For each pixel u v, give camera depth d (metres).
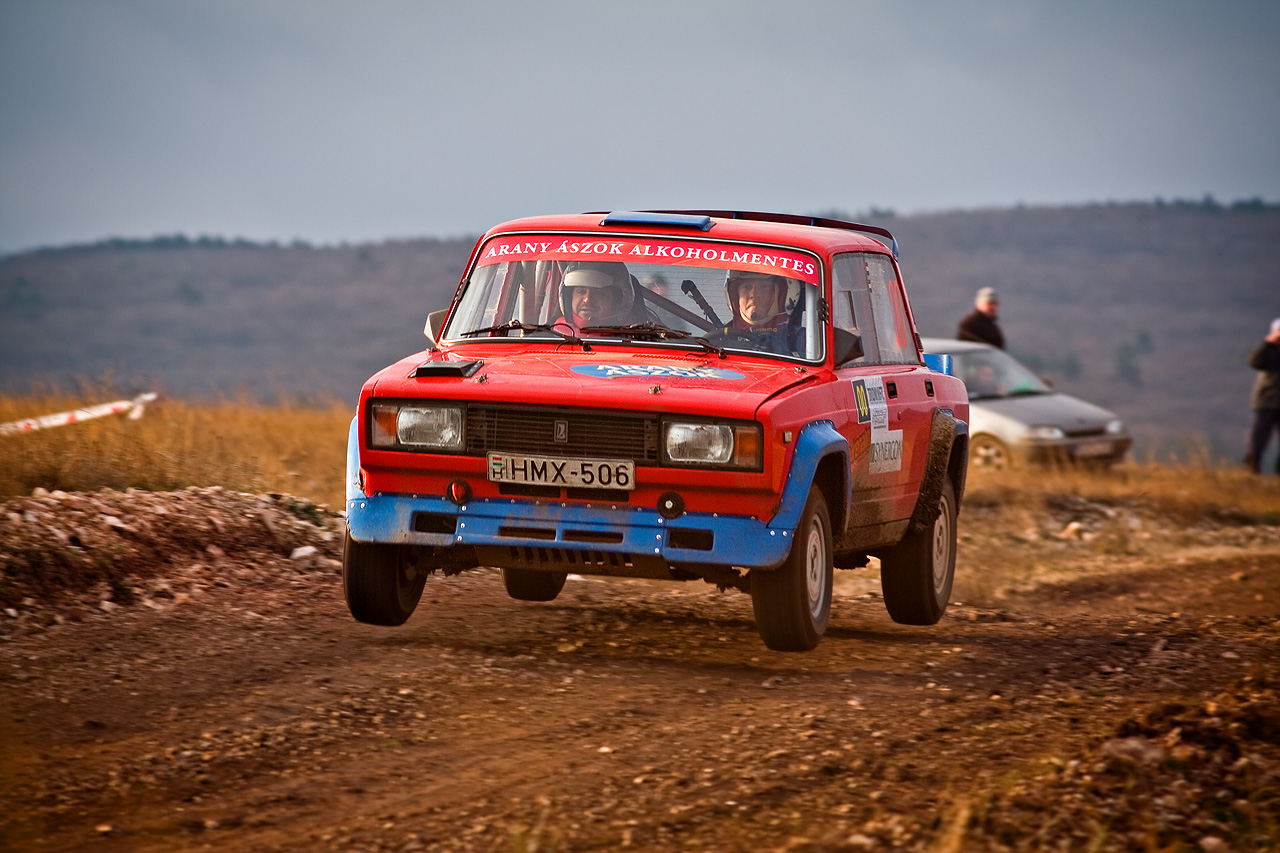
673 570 25.23
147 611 27.31
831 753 19.88
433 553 26.58
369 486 25.39
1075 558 46.44
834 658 26.86
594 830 16.83
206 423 57.19
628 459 23.97
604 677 24.30
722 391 24.30
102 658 23.88
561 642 27.23
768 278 27.27
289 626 27.00
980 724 21.75
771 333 26.95
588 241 28.19
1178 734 20.14
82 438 41.19
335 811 17.39
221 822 16.92
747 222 28.53
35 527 28.66
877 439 28.16
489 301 28.27
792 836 16.69
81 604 27.02
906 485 30.14
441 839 16.52
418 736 20.44
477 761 19.39
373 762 19.22
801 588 25.23
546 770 19.05
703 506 24.11
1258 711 20.91
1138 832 16.97
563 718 21.56
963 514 54.25
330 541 34.25
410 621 28.33
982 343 73.69
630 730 21.00
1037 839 16.64
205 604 28.16
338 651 25.23
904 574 31.25
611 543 24.19
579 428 24.12
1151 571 42.44
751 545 23.98
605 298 27.53
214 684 22.67
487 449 24.47
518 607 30.83
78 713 20.88
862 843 16.38
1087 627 32.22
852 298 28.80
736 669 25.50
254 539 32.84
